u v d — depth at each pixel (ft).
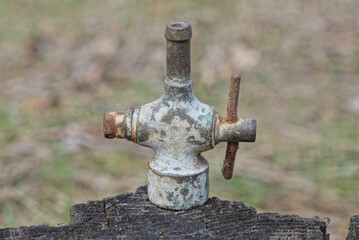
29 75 24.89
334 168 19.21
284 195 18.26
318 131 20.76
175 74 9.55
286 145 20.11
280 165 19.34
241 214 9.97
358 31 26.23
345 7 27.50
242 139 9.64
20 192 18.62
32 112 22.31
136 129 9.73
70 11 29.73
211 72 23.97
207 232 9.64
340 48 25.27
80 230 9.69
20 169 19.48
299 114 21.61
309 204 18.01
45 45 26.99
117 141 20.65
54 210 17.94
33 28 28.32
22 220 17.65
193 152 9.82
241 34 25.85
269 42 25.48
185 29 9.33
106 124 9.74
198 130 9.64
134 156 20.01
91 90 23.80
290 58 24.68
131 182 18.90
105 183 18.89
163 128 9.67
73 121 21.75
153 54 25.57
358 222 9.77
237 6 27.66
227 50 24.97
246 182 18.62
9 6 30.42
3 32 28.12
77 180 19.04
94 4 29.99
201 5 28.25
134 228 9.70
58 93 23.56
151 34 26.76
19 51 26.53
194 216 9.92
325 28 26.32
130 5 29.12
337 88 23.06
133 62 25.21
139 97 23.04
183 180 9.82
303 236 9.64
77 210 10.06
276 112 21.77
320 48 25.25
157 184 9.92
